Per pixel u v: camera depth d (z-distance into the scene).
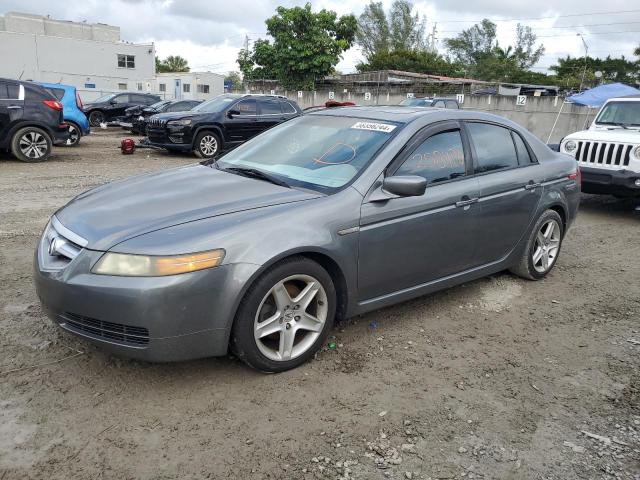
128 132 22.38
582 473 2.65
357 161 3.82
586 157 8.38
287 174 3.93
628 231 7.62
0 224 6.50
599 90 19.70
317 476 2.54
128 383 3.19
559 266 5.88
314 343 3.48
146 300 2.84
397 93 31.75
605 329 4.32
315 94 33.47
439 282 4.25
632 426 3.04
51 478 2.45
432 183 4.04
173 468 2.54
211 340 3.04
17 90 11.80
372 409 3.08
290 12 35.34
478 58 79.88
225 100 14.66
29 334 3.70
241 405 3.04
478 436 2.90
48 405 2.95
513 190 4.66
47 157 12.38
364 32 76.12
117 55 46.97
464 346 3.90
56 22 50.78
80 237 3.11
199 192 3.61
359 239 3.55
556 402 3.25
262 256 3.07
